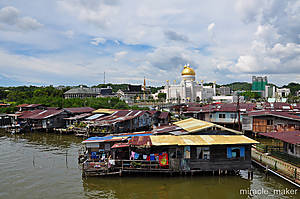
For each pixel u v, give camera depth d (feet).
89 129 146.41
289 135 84.58
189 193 67.00
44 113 184.85
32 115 184.65
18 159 101.14
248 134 143.95
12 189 70.54
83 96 440.04
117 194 66.69
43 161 97.96
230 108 173.27
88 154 87.04
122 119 149.07
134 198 64.54
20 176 80.89
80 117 170.81
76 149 118.83
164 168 75.82
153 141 76.64
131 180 74.59
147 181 73.87
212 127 85.56
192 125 98.32
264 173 80.23
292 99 410.31
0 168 89.20
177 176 75.97
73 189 70.13
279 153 87.51
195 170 74.69
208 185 71.56
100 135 143.54
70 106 253.24
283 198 63.62
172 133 88.22
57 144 131.23
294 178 69.56
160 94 568.82
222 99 521.65
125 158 82.12
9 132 170.09
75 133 159.74
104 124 139.13
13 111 231.91
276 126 128.06
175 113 263.70
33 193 67.72
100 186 71.41
